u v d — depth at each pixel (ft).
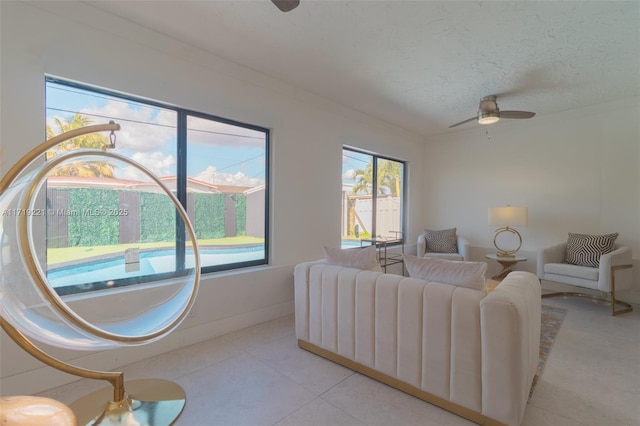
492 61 9.11
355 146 13.80
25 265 3.81
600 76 10.13
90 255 7.07
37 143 6.25
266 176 10.72
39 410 3.84
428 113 14.10
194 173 8.99
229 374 6.84
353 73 9.99
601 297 12.88
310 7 6.71
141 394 5.79
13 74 5.97
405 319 6.06
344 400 5.93
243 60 9.21
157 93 7.85
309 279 7.80
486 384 5.09
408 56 8.84
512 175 15.44
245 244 10.20
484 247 16.34
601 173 12.94
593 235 12.55
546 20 7.11
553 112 13.97
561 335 9.06
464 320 5.33
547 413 5.53
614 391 6.22
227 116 9.29
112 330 5.58
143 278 7.86
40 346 6.17
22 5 6.04
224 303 9.12
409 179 17.88
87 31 6.77
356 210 14.98
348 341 6.99
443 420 5.38
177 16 7.11
